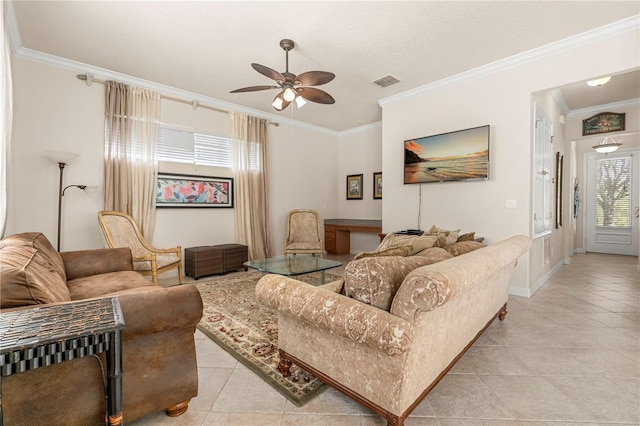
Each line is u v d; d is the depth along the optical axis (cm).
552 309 298
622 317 276
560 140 495
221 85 420
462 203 389
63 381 115
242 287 376
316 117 567
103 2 245
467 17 266
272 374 184
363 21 271
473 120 376
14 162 321
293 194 595
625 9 256
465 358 203
